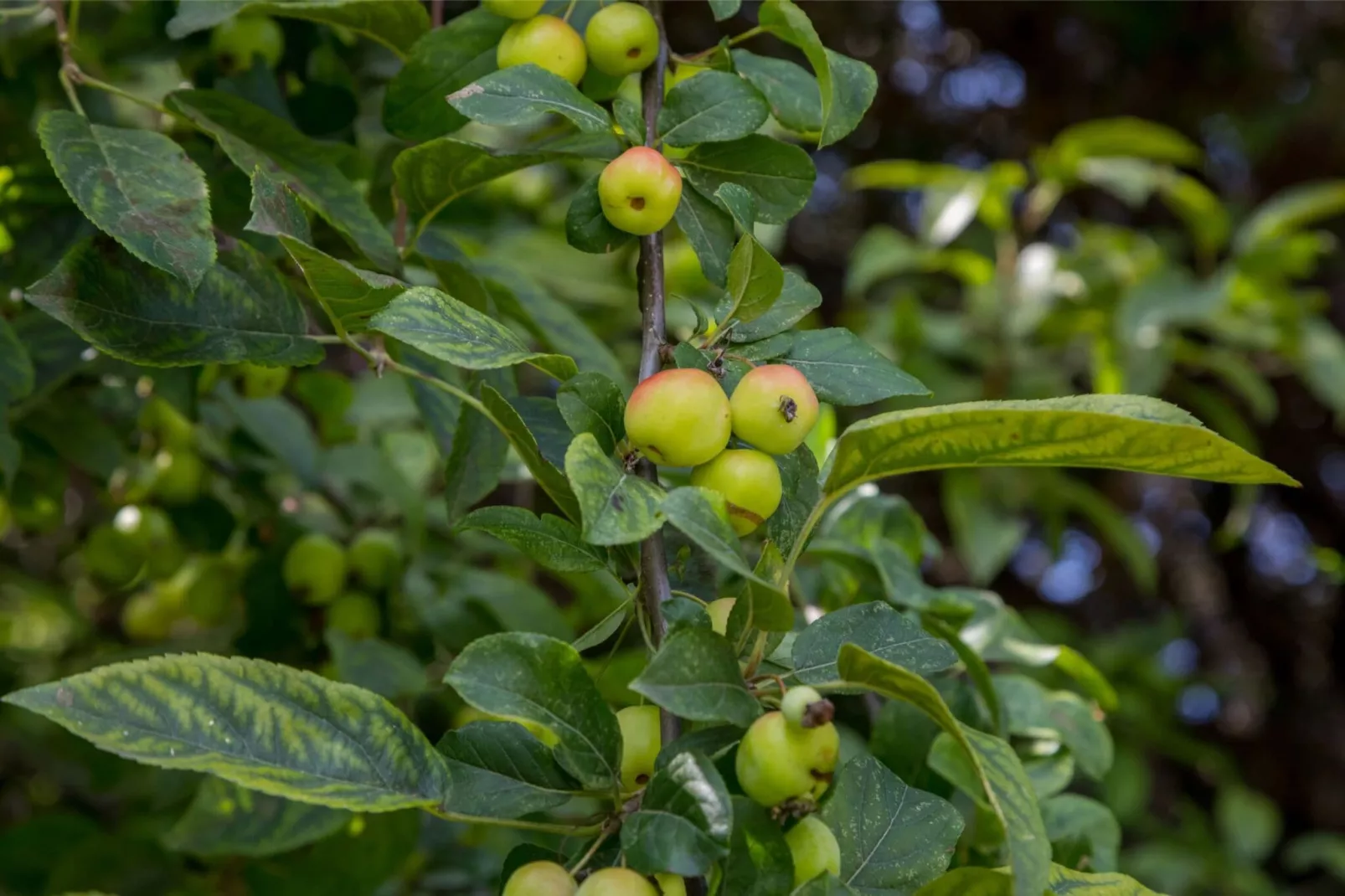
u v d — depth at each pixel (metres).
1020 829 0.67
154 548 1.03
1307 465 2.22
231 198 0.92
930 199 1.70
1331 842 1.79
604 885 0.69
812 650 0.73
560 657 0.72
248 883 0.97
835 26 2.20
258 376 0.99
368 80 1.01
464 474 0.85
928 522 1.94
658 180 0.76
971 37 2.27
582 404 0.73
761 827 0.70
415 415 1.25
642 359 0.77
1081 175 1.72
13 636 1.60
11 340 0.88
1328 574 2.22
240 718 0.70
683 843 0.68
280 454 1.05
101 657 1.09
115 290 0.77
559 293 1.42
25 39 1.00
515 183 1.55
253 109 0.85
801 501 0.76
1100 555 2.18
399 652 0.97
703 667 0.70
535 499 1.34
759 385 0.73
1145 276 1.60
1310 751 2.22
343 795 0.71
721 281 0.80
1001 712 0.88
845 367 0.77
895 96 2.26
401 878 1.09
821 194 2.23
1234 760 2.20
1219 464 0.69
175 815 1.07
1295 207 1.65
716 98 0.80
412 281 0.95
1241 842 1.69
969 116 2.30
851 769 0.76
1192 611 2.25
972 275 1.72
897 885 0.74
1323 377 1.63
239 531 1.11
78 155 0.78
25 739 1.27
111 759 1.11
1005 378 1.64
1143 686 1.71
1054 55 2.28
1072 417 0.68
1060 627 1.70
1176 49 2.27
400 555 1.04
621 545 0.75
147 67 1.10
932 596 0.92
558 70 0.81
